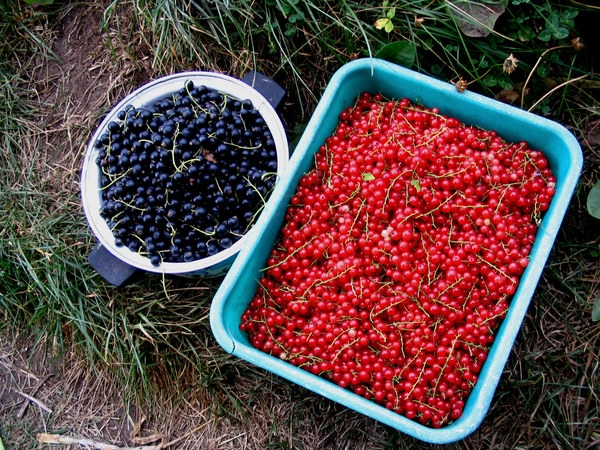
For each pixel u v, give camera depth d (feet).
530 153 2.11
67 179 2.61
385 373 1.95
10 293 2.49
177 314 2.43
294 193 2.17
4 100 2.66
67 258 2.48
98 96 2.65
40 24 2.70
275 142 2.20
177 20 2.45
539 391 2.28
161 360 2.42
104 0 2.68
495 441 2.28
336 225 2.11
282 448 2.38
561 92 2.36
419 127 2.17
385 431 2.34
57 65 2.70
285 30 2.45
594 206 2.17
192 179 2.09
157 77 2.60
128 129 2.17
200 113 2.16
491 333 1.98
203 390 2.44
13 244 2.49
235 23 2.41
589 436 2.22
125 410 2.47
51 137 2.66
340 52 2.43
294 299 2.08
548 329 2.32
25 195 2.59
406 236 1.95
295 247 2.10
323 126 2.18
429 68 2.43
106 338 2.45
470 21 2.24
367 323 2.00
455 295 1.96
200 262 2.12
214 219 2.16
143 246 2.18
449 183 2.02
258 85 2.33
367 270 2.02
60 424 2.50
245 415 2.42
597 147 2.36
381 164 2.06
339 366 2.00
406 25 2.35
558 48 2.29
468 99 2.11
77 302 2.46
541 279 2.34
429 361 1.94
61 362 2.54
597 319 2.20
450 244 2.03
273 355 2.10
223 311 2.00
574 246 2.33
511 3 2.27
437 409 1.94
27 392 2.53
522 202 2.02
